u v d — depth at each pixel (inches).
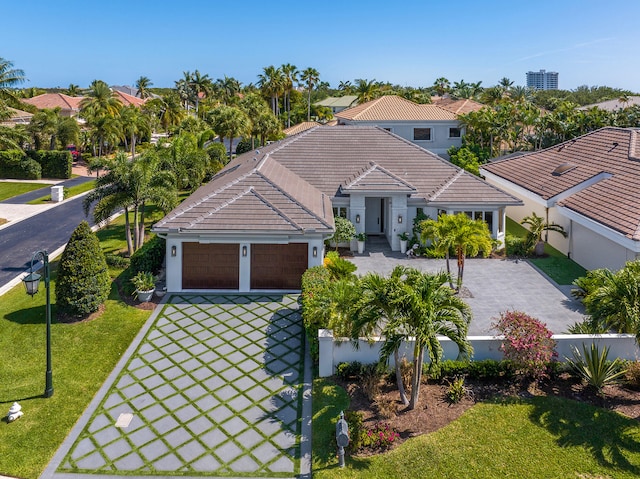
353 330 503.8
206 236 864.9
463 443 466.0
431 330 463.8
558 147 1400.1
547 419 500.1
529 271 1002.1
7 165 2112.5
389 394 548.1
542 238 1224.2
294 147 1307.8
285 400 557.9
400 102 2113.7
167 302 833.5
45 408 539.5
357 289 520.1
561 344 583.8
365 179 1152.8
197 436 497.0
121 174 961.5
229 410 539.5
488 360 574.2
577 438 473.4
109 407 543.5
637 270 574.6
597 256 956.0
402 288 476.1
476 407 520.4
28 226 1382.9
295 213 898.1
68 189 1914.4
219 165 1900.8
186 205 936.9
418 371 509.4
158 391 574.6
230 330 732.0
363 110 2058.3
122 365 630.5
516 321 566.3
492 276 971.9
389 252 1151.0
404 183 1143.0
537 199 1131.3
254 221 866.8
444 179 1207.6
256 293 879.7
